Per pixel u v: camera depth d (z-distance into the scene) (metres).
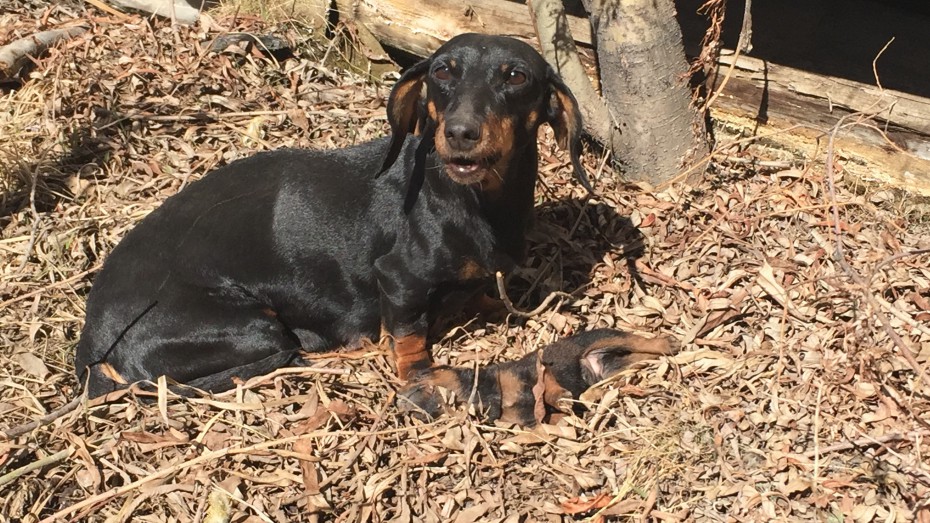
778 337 1.28
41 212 1.47
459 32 1.65
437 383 1.22
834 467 1.15
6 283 1.37
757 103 1.51
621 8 1.40
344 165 1.29
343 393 1.25
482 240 1.23
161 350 1.25
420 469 1.17
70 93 1.61
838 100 1.47
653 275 1.37
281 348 1.29
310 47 1.75
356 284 1.29
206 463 1.17
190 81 1.64
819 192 1.46
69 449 1.17
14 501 1.13
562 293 1.32
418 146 1.25
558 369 1.23
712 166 1.52
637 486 1.14
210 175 1.32
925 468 1.12
